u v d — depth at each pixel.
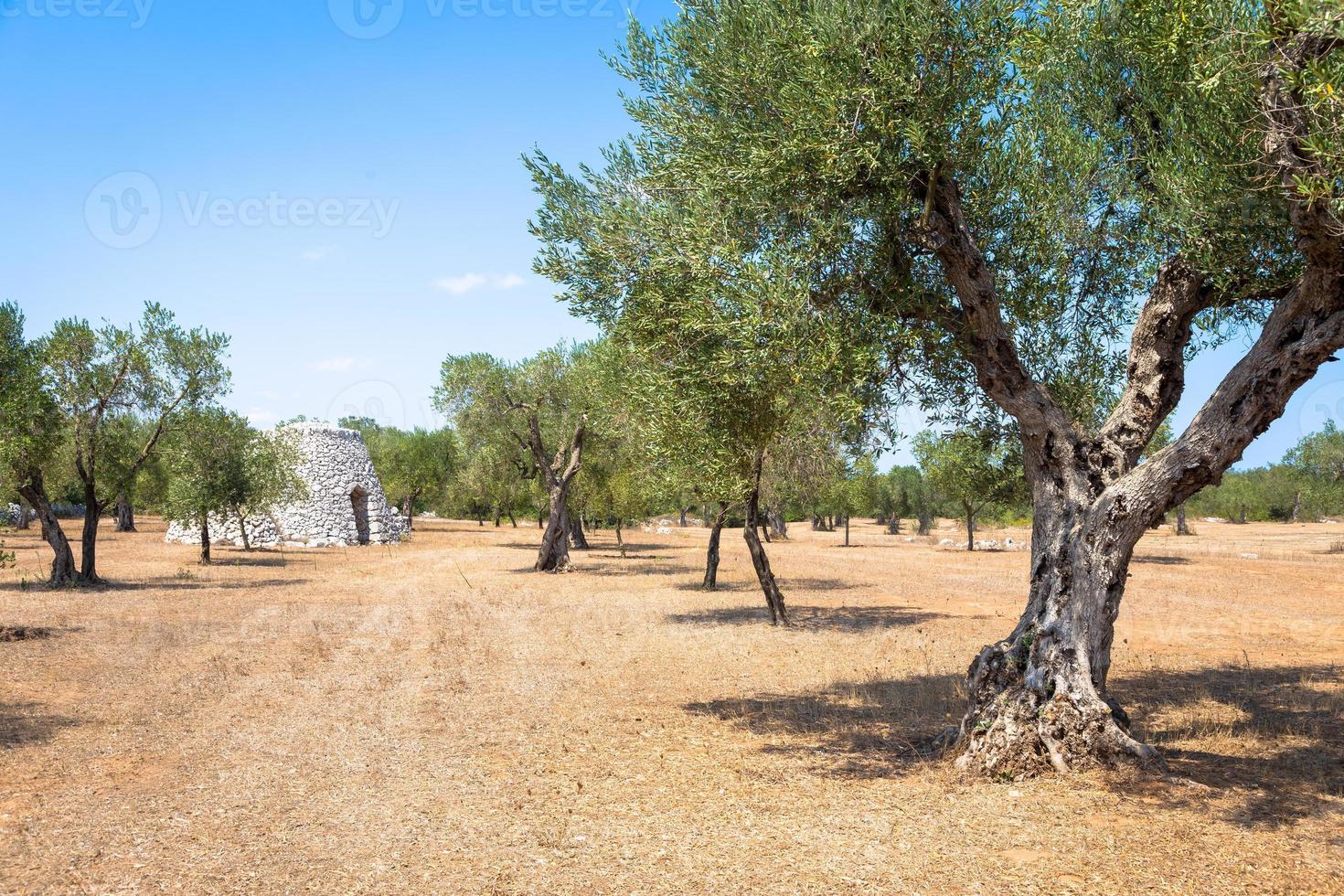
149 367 25.27
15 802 6.59
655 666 13.16
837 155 6.86
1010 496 22.12
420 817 6.29
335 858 5.49
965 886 4.98
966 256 7.51
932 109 6.97
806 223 7.57
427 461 69.94
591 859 5.47
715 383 9.36
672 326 9.05
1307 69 5.11
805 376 7.31
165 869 5.29
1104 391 9.34
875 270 7.79
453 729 9.13
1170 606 21.20
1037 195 8.04
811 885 5.02
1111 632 7.38
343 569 32.94
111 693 10.81
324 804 6.60
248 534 46.91
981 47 7.00
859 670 12.78
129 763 7.72
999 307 7.94
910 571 32.62
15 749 8.16
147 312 25.34
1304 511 69.38
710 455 15.09
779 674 12.52
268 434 46.41
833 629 17.17
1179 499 7.09
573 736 8.85
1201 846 5.47
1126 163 8.29
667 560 39.28
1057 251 8.29
